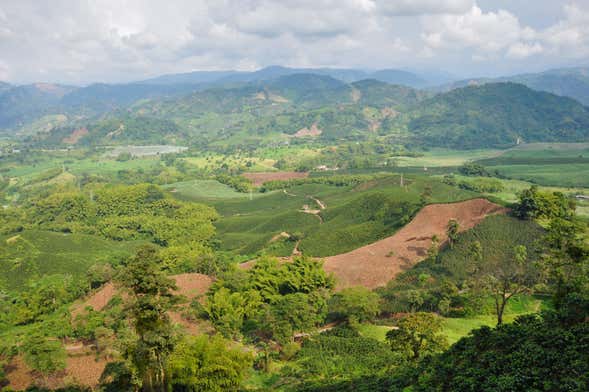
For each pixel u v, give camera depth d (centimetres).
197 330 6912
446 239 10888
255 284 8025
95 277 10275
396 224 12938
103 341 6141
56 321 7300
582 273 5794
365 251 11231
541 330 3678
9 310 9038
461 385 3344
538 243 9131
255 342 6744
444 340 5231
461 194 17012
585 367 2936
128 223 19550
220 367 4550
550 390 2892
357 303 7250
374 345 6303
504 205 11250
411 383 3941
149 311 3609
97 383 5475
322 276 8188
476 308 7631
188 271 10469
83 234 18275
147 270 3638
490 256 9481
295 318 6500
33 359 5822
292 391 5041
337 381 5162
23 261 13288
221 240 17575
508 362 3378
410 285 9112
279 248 14025
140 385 4250
